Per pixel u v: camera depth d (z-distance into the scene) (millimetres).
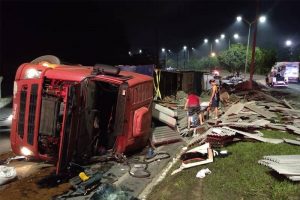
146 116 10414
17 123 8781
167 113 13625
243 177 7504
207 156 9047
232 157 9062
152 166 9477
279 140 10703
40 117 8289
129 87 9570
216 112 14953
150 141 11484
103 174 8789
